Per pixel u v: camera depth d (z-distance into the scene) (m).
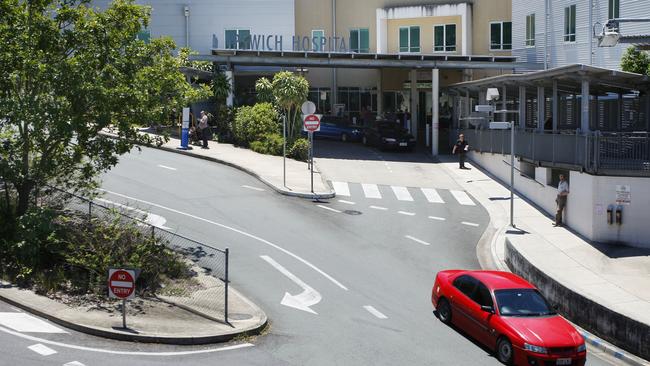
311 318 16.25
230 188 28.69
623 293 17.97
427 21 48.50
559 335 13.88
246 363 13.02
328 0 50.09
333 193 28.98
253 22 47.41
